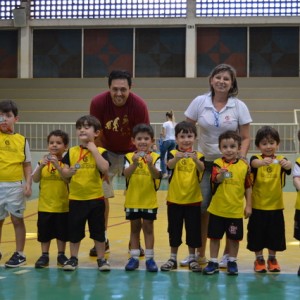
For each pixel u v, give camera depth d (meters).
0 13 17.25
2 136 4.02
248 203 3.77
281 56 16.64
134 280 3.55
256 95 15.24
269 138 3.83
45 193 3.99
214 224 3.75
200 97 4.11
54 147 4.06
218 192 3.77
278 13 16.50
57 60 17.22
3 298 3.12
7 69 17.30
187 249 4.58
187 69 16.64
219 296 3.19
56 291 3.28
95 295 3.19
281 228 3.81
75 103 15.48
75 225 3.86
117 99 4.17
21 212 4.01
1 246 4.66
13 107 4.05
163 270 3.83
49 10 17.12
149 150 4.00
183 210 3.91
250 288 3.37
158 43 16.97
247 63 16.70
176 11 16.77
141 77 17.00
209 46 16.84
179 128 3.88
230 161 3.81
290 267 3.96
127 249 4.60
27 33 17.02
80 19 16.94
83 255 4.34
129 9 16.91
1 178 3.97
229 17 16.52
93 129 3.91
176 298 3.14
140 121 4.32
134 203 3.87
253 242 3.82
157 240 4.96
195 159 3.78
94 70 17.16
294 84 15.81
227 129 3.99
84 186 3.85
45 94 15.94
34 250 4.51
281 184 3.83
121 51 17.08
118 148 4.46
